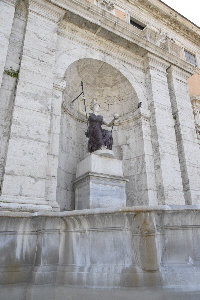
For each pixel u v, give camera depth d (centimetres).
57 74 883
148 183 944
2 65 725
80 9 956
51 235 453
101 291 381
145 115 1055
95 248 426
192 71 1306
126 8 1466
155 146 1013
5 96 725
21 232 455
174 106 1172
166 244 420
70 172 955
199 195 1020
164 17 1633
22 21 861
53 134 775
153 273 383
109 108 1173
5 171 625
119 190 822
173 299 365
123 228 425
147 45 1134
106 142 896
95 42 1054
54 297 405
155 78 1146
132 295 368
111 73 1103
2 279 411
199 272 399
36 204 623
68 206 885
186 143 1097
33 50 812
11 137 665
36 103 743
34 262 445
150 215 414
